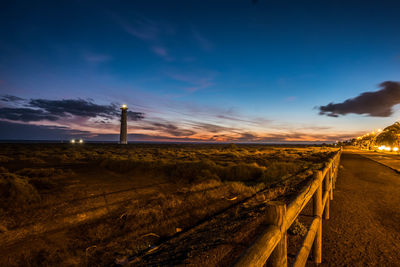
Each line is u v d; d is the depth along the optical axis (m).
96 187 10.22
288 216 1.73
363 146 72.19
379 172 13.66
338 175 12.36
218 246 3.99
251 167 13.82
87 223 5.88
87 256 4.13
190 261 3.53
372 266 3.18
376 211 5.71
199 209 6.69
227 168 13.68
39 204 7.43
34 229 5.46
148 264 3.69
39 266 3.88
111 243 4.66
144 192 9.27
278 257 1.55
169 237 4.91
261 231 1.47
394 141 57.91
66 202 7.75
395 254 3.51
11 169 15.87
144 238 4.87
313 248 3.27
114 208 7.08
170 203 7.13
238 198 7.86
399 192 7.98
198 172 12.38
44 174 12.89
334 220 5.04
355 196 7.34
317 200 3.29
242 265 1.12
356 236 4.18
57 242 4.77
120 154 31.11
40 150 39.88
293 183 9.48
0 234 5.14
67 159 24.33
